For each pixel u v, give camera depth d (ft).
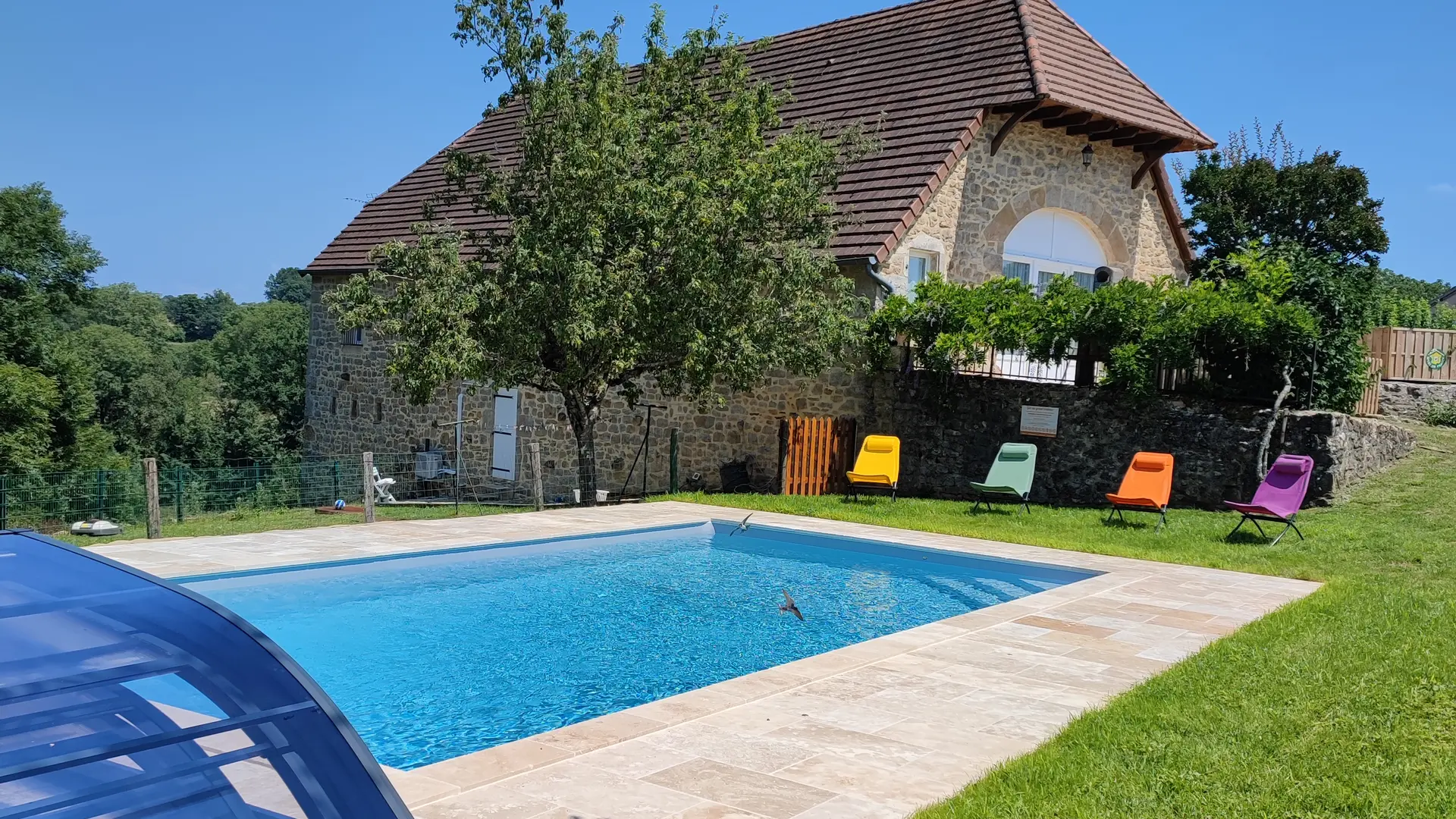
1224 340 41.86
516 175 45.70
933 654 20.83
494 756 14.32
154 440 152.76
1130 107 55.36
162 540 33.40
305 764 6.95
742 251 43.11
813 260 45.73
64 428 100.27
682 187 42.57
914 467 49.75
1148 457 40.11
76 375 103.09
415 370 41.01
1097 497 44.86
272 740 7.05
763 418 53.78
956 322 47.16
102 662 7.31
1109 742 15.10
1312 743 15.02
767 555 37.76
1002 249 54.39
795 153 44.88
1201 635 22.65
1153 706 16.80
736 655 24.11
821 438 50.31
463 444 67.21
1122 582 29.17
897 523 40.65
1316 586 28.53
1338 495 39.81
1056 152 55.83
